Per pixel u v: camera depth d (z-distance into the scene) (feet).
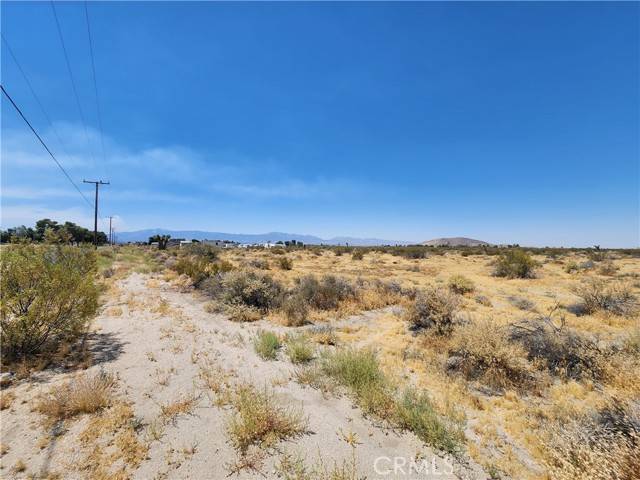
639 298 44.73
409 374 21.52
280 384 19.19
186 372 20.58
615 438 12.15
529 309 40.96
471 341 22.22
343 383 19.27
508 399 18.48
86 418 14.80
